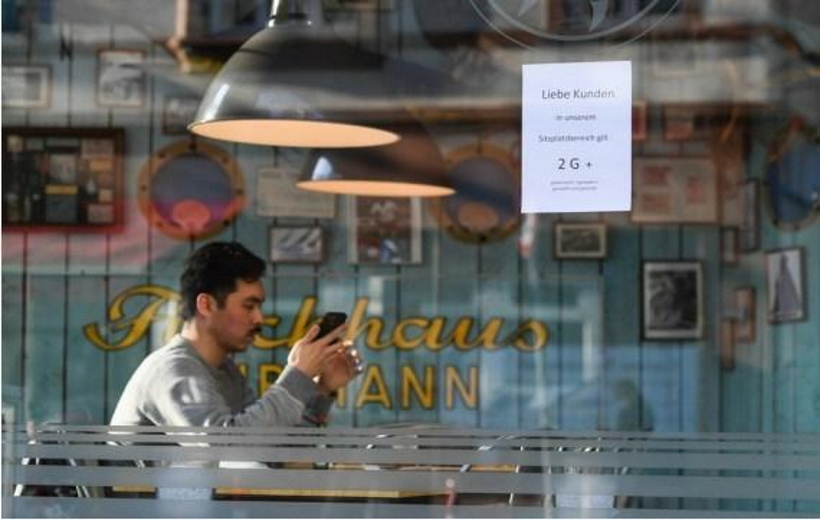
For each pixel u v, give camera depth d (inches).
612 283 210.2
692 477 168.7
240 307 186.1
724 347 202.8
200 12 189.8
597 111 179.3
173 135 189.5
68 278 182.9
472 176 200.4
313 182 196.5
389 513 169.8
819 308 189.2
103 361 179.8
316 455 171.6
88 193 183.3
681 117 193.0
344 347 192.4
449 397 202.7
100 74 183.9
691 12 182.7
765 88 190.4
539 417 206.7
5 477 171.3
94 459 171.9
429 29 187.8
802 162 191.9
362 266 197.3
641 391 207.6
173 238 186.5
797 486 168.6
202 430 174.9
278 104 191.5
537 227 208.2
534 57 181.2
